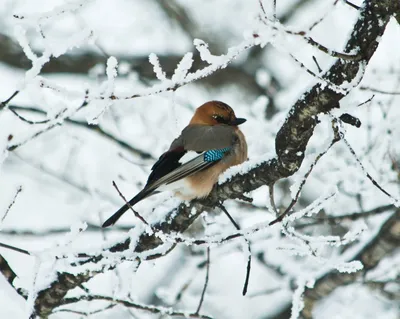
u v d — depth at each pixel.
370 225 13.72
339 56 6.92
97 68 15.83
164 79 8.27
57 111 8.71
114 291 9.98
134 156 15.25
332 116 7.59
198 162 10.15
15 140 8.75
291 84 18.95
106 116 15.00
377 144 12.62
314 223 12.71
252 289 16.02
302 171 8.17
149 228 8.32
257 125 14.05
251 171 8.73
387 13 7.10
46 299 9.41
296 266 14.14
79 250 8.75
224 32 20.56
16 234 14.27
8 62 19.16
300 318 14.01
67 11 8.33
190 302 15.23
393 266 13.23
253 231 8.19
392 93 9.56
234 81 20.31
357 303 14.27
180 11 20.41
